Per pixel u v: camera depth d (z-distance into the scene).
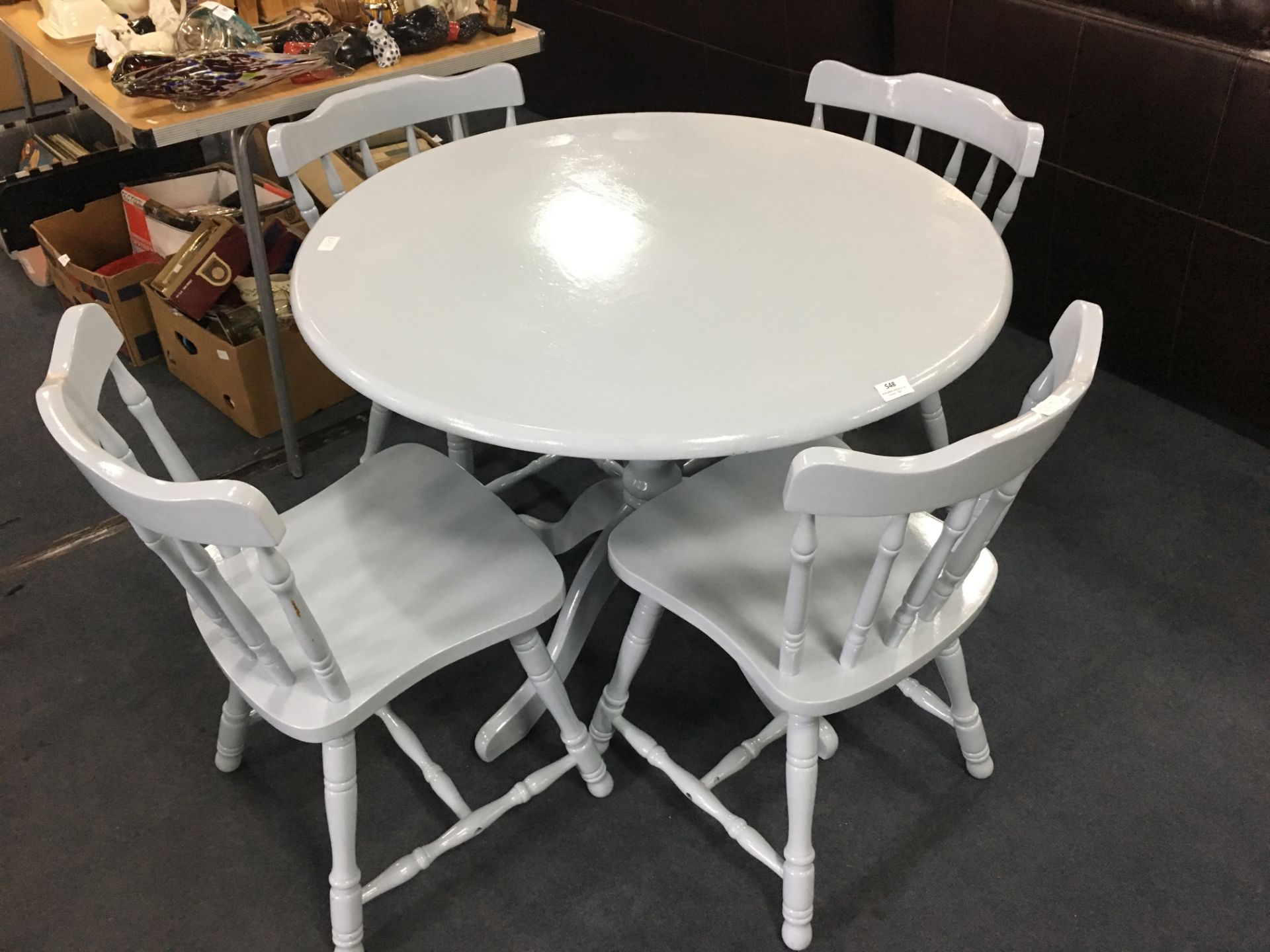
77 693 1.78
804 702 1.19
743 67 2.81
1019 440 1.00
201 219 2.42
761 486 1.49
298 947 1.43
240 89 1.88
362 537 1.43
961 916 1.43
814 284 1.34
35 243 2.79
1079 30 2.00
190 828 1.57
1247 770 1.60
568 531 1.93
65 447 1.03
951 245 1.41
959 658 1.46
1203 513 2.04
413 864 1.42
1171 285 2.12
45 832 1.57
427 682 1.77
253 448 2.31
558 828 1.56
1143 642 1.80
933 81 1.82
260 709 1.23
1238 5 1.80
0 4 2.36
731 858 1.51
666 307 1.30
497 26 2.24
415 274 1.38
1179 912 1.43
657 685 1.77
